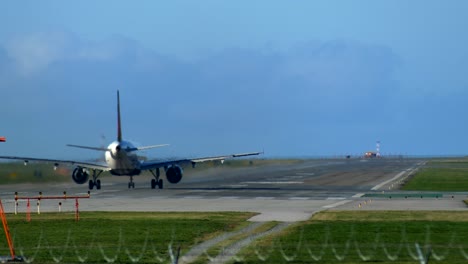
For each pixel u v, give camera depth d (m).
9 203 127.56
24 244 71.94
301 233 78.38
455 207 111.25
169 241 73.25
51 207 117.75
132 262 61.12
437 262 60.28
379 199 131.25
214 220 92.50
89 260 62.16
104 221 92.19
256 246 69.12
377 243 70.50
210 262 60.66
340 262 60.53
